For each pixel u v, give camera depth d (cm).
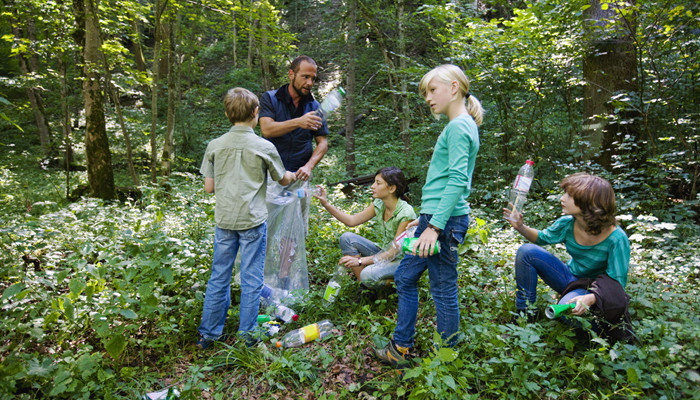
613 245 236
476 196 621
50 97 1250
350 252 335
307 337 272
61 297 246
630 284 289
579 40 528
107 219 431
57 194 932
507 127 626
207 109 1709
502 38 580
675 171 447
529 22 560
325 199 341
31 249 328
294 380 235
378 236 409
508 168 621
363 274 308
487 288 332
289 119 330
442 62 855
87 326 265
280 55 1327
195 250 354
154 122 822
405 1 938
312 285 347
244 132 263
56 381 199
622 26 488
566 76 580
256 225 263
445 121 759
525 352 224
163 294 302
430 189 226
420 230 230
